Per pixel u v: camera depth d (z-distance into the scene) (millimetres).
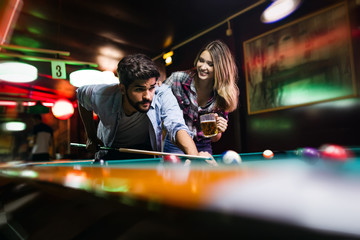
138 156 2213
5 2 3484
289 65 3787
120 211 368
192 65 5473
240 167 982
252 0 4215
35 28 4719
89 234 367
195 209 297
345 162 1007
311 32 3539
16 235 532
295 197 367
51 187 602
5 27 4320
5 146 8906
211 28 4852
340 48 3258
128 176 697
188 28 5070
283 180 562
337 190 418
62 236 406
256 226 242
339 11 3256
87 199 453
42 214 510
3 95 8289
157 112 2031
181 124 1797
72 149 9281
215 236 243
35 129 5949
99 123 2303
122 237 314
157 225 297
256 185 491
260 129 4195
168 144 2520
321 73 3439
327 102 3395
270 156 1701
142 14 4488
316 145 3512
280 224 237
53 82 7469
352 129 3160
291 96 3775
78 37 5180
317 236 213
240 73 4500
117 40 5402
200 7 4379
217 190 429
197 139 2703
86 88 2119
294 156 1636
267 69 4074
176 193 397
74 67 6195
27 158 7961
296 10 3695
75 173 866
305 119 3621
